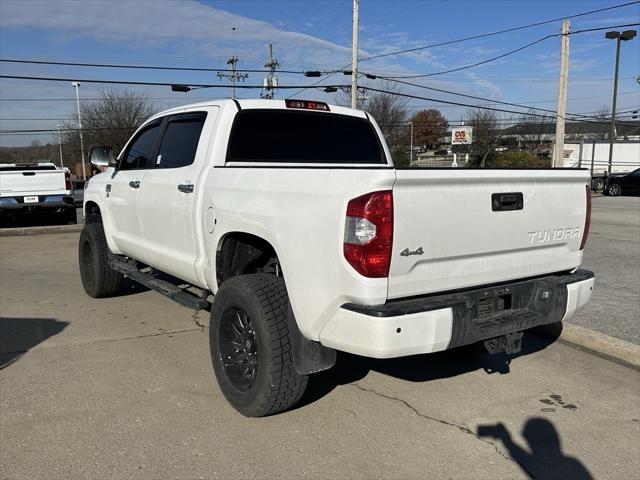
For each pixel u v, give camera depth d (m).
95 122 55.28
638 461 3.27
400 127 63.16
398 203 2.92
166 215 4.77
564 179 3.74
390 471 3.13
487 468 3.18
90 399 3.97
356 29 26.95
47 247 11.31
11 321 5.85
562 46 21.89
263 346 3.46
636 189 28.06
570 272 4.04
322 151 4.97
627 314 5.93
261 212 3.49
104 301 6.69
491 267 3.43
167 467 3.13
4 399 3.96
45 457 3.22
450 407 3.93
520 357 4.93
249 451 3.31
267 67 39.81
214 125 4.48
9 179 13.84
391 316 2.88
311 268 3.15
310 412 3.83
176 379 4.34
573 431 3.61
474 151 60.81
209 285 4.29
